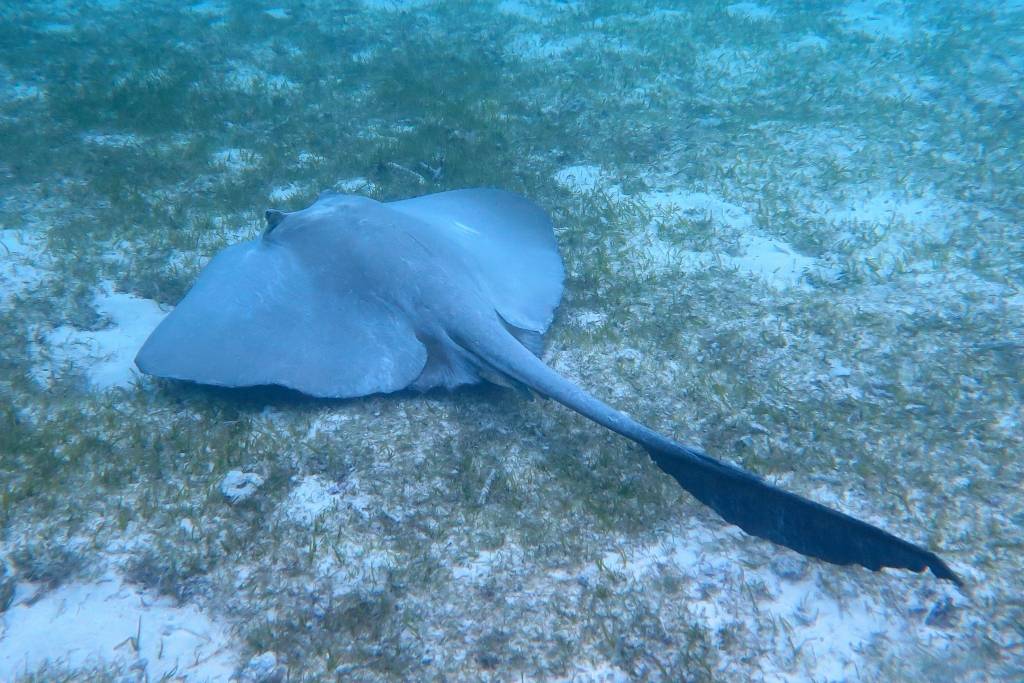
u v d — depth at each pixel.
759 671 2.87
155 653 2.92
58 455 3.88
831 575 3.25
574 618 3.08
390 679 2.84
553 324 5.09
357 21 13.12
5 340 4.83
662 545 3.44
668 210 6.69
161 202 6.76
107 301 5.34
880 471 3.78
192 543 3.40
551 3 14.16
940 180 7.18
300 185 7.27
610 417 3.41
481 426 4.16
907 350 4.75
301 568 3.30
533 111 8.95
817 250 6.09
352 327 4.28
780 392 4.42
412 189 7.17
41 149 7.67
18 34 11.81
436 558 3.37
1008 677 2.79
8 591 3.12
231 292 4.45
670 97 9.40
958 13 12.60
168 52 11.25
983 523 3.46
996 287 5.44
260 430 4.09
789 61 10.62
